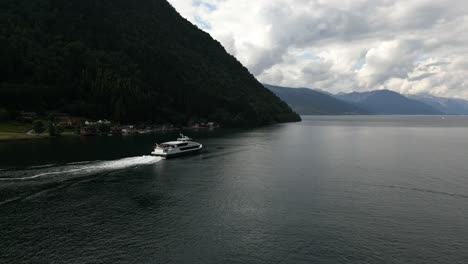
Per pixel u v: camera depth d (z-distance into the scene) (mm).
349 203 67125
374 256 45969
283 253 46750
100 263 43750
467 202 67688
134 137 185625
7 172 87500
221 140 180750
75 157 111500
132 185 79562
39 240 49625
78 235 51562
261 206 65312
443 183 82000
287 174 92500
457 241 50344
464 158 118312
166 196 71375
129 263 43938
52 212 60531
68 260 44250
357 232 53312
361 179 86312
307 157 122000
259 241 50250
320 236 51875
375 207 64688
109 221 57094
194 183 82250
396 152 134500
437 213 61500
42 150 126688
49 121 194875
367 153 131875
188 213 61344
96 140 166625
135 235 51938
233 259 45188
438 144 164000
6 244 48219
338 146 155250
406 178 87250
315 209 63594
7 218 57375
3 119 192125
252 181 84562
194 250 47469
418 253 46812
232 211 62531
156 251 47094
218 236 51875
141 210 62562
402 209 63625
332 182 83438
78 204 65125
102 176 86500
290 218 59062
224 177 88750
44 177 83312
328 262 44500
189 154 127750
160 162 109625
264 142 171375
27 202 65375
